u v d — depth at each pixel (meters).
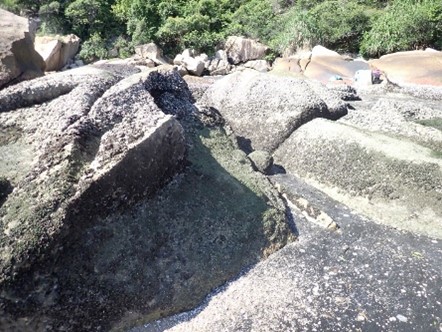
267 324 5.51
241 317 5.60
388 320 5.66
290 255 6.57
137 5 22.12
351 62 16.72
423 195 7.45
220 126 8.41
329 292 5.99
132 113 6.52
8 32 10.06
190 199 6.58
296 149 8.84
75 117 6.44
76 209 5.46
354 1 23.39
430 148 8.55
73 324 5.27
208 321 5.57
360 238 7.05
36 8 21.55
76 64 19.09
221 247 6.26
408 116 10.19
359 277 6.27
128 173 5.89
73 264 5.41
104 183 5.64
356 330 5.51
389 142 8.30
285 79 10.05
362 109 11.09
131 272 5.65
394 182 7.66
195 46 20.81
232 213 6.62
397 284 6.19
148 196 6.29
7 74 9.58
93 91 7.11
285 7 25.47
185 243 6.13
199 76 17.78
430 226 7.24
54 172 5.73
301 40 20.53
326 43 20.81
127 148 5.89
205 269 6.02
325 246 6.82
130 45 20.59
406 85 13.78
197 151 7.49
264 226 6.66
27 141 6.76
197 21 21.39
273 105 9.45
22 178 5.98
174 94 8.45
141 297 5.58
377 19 21.14
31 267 5.18
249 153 9.03
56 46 17.64
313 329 5.48
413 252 6.79
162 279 5.76
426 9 19.70
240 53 20.44
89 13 21.53
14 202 5.60
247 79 10.12
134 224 5.99
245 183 7.19
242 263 6.29
